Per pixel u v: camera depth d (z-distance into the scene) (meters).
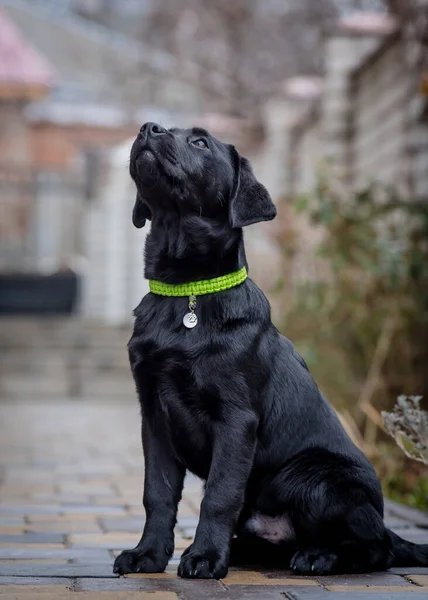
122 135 26.08
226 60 28.25
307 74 27.92
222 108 27.62
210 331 4.20
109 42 31.23
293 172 21.81
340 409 9.06
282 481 4.32
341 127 17.00
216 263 4.35
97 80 30.62
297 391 4.41
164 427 4.34
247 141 25.34
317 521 4.24
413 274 9.15
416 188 13.31
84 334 17.06
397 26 13.42
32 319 17.34
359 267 9.62
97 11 38.88
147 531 4.27
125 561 4.16
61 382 16.66
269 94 26.52
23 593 3.74
